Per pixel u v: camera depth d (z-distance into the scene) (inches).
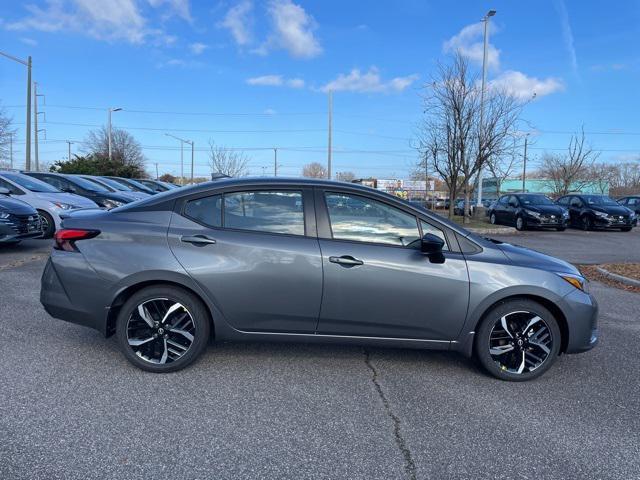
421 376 159.2
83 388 142.1
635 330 216.2
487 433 123.9
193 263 148.9
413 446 117.0
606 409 138.9
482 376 160.4
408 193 2317.9
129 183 747.4
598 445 119.6
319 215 154.2
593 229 764.0
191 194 157.6
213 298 150.3
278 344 184.1
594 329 159.6
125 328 152.1
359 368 164.4
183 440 116.5
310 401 139.1
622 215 733.3
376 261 149.6
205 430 121.4
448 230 155.9
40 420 123.2
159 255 149.4
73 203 456.1
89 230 153.9
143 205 158.9
